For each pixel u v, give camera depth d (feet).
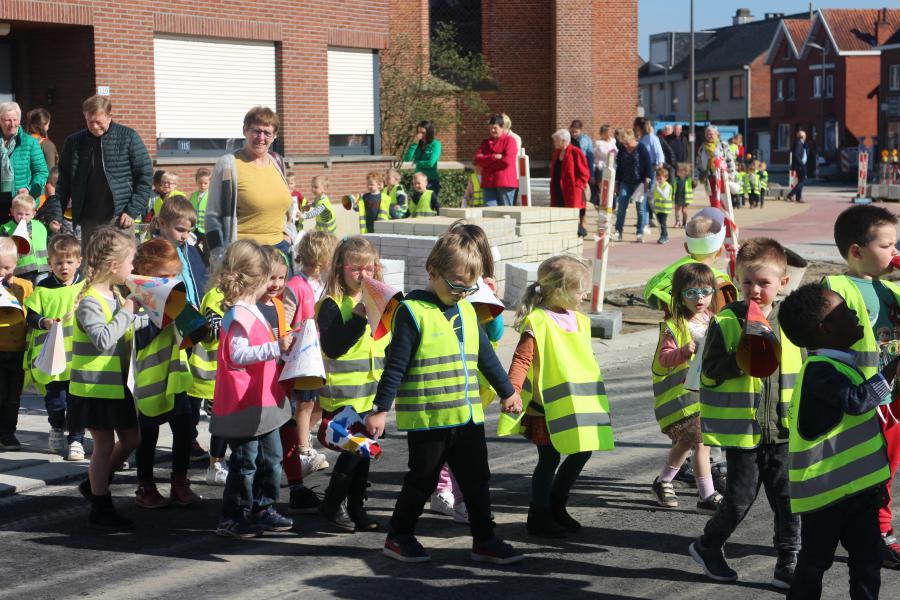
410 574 17.53
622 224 71.82
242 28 65.57
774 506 17.02
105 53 58.65
